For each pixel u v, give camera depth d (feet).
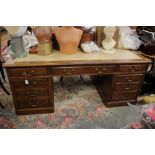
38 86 6.06
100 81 8.03
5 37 9.77
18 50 5.88
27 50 6.34
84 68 5.93
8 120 6.28
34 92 6.15
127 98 7.16
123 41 7.21
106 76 7.10
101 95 7.85
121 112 6.90
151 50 7.03
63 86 8.87
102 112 6.88
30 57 6.01
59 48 6.70
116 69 6.25
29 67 5.56
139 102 7.48
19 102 6.28
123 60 6.18
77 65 5.79
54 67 5.72
